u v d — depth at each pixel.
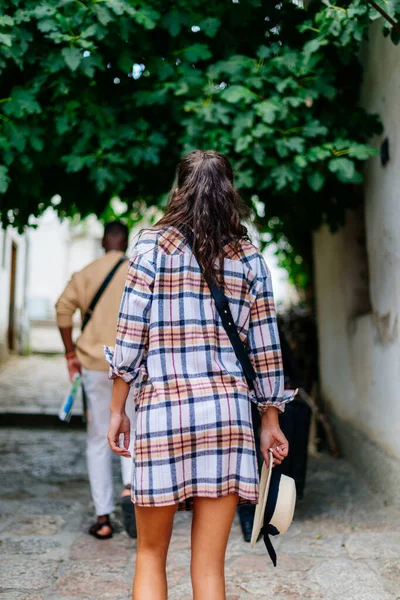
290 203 5.05
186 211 1.90
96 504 3.43
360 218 5.34
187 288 1.82
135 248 1.87
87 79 3.81
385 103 4.11
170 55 3.96
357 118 4.18
